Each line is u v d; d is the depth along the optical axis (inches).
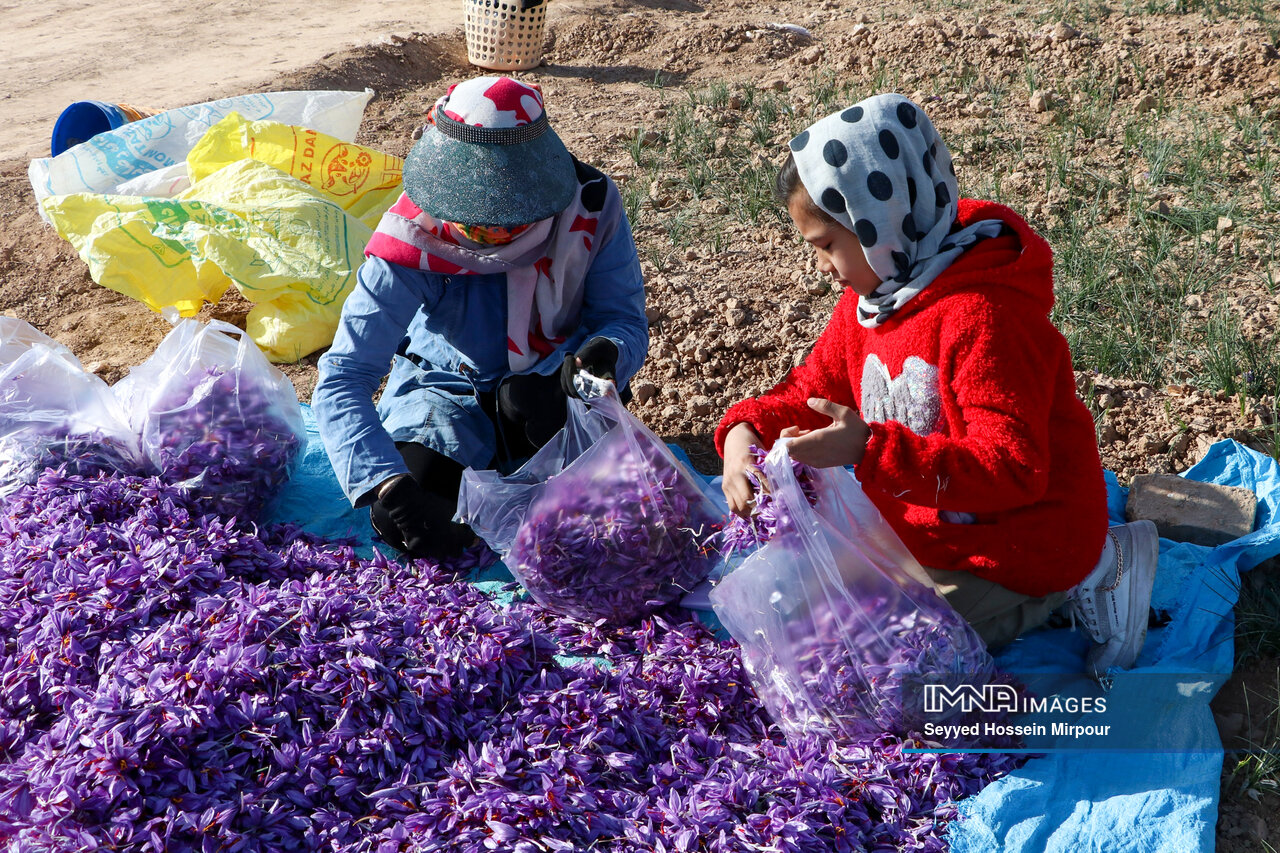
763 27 333.1
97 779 81.6
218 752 86.7
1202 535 119.6
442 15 404.8
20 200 225.9
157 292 169.9
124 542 110.4
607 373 114.0
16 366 127.0
